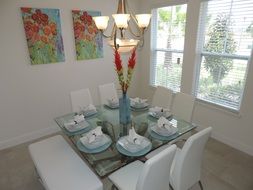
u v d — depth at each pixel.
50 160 2.01
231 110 2.93
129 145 1.80
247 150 2.83
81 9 3.38
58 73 3.41
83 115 2.40
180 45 3.58
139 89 4.72
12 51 2.92
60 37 3.28
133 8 4.04
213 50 3.06
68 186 1.69
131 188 1.65
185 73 3.50
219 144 3.06
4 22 2.78
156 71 4.23
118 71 2.01
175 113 2.72
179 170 1.67
